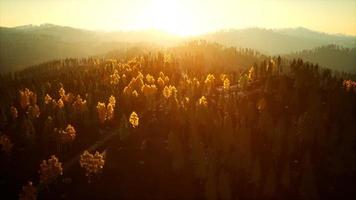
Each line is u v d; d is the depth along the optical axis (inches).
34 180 5905.5
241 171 5565.9
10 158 6451.8
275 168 5585.6
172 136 6161.4
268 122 6417.3
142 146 6486.2
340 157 5782.5
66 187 5634.8
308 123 6348.4
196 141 5802.2
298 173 5482.3
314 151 5940.0
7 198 5502.0
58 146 6673.2
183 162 5797.2
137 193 5467.5
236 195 5157.5
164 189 5506.9
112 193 5487.2
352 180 5502.0
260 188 5246.1
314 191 5036.9
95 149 6648.6
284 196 5132.9
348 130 6151.6
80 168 6097.4
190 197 5305.1
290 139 5964.6
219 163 5674.2
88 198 5393.7
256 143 6102.4
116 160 6245.1
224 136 6058.1
